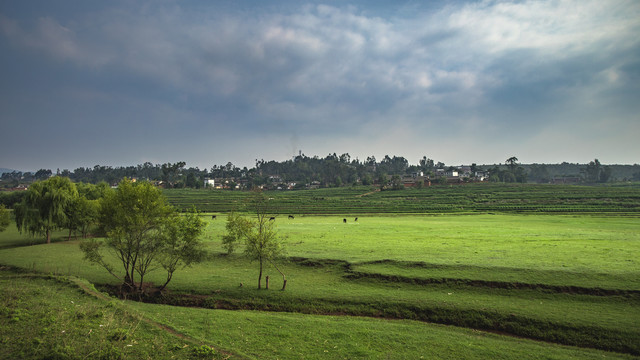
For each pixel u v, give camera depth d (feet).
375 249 147.64
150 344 60.80
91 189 271.69
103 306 81.66
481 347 70.64
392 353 67.36
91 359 51.44
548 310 84.84
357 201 474.08
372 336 74.64
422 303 92.17
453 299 94.07
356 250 146.72
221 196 514.68
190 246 110.83
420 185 648.38
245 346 67.87
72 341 56.29
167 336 65.92
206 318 83.30
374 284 108.88
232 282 112.57
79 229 222.48
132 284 107.86
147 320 74.23
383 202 467.52
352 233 202.59
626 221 262.88
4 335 57.16
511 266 111.75
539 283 97.96
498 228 219.20
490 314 84.94
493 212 365.61
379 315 90.17
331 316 89.71
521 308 86.53
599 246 142.31
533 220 279.28
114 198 110.42
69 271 125.18
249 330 76.43
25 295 84.53
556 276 101.60
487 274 106.63
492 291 98.37
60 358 50.67
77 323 65.72
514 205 408.46
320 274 121.08
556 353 68.74
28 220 188.55
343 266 125.39
